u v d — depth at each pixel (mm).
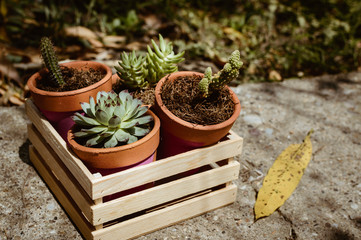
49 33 973
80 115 484
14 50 900
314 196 642
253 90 901
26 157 664
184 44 995
